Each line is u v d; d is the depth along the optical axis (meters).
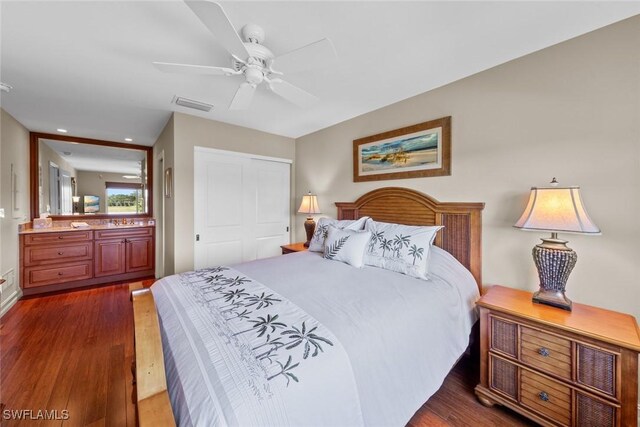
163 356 0.93
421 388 1.26
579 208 1.39
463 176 2.14
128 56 1.83
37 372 1.85
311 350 0.98
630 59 1.44
